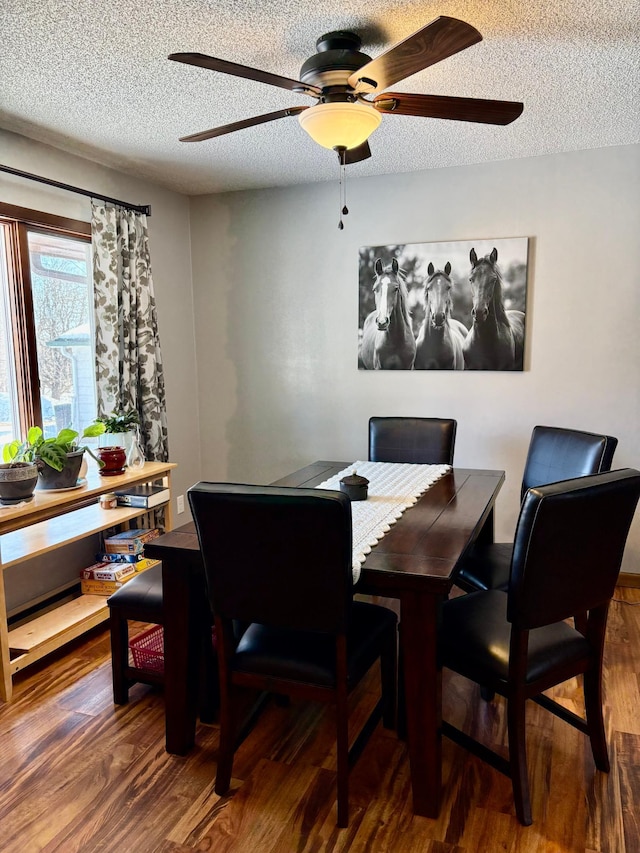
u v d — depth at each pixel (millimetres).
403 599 1597
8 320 2801
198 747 1981
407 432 3156
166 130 2711
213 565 1599
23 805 1728
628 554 3254
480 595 1962
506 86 2293
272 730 2078
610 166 3070
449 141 2922
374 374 3674
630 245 3088
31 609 2871
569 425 3307
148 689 2340
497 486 2545
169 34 1879
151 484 3107
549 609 1558
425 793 1651
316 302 3754
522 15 1782
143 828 1639
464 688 2328
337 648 1568
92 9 1713
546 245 3232
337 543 1440
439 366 3502
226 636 1695
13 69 2094
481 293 3365
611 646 2613
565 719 1850
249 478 4074
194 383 4086
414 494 2373
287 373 3885
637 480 1602
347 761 1606
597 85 2281
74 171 3031
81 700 2258
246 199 3820
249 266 3877
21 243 2783
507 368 3361
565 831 1605
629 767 1852
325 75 1850
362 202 3568
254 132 2744
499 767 1656
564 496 1468
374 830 1621
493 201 3301
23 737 2037
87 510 2934
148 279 3404
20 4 1676
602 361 3205
